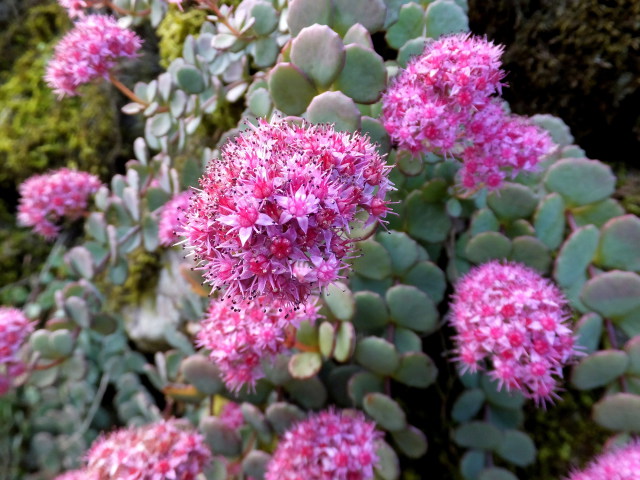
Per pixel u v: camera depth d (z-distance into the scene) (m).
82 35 0.15
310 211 0.08
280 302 0.09
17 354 0.17
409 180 0.15
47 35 0.25
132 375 0.20
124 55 0.16
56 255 0.23
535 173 0.16
